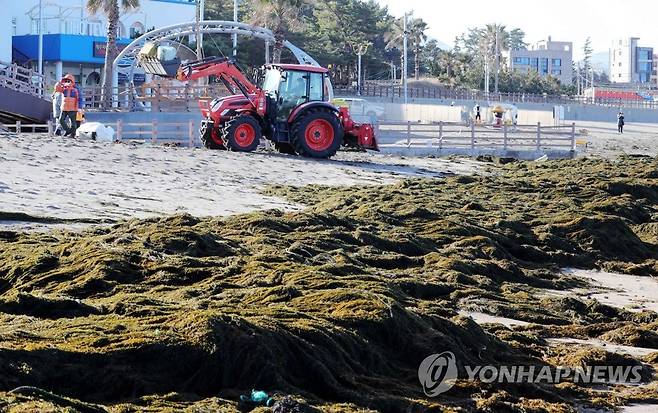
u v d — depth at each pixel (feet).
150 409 26.94
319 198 84.48
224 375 29.37
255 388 29.43
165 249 49.14
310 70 117.19
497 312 49.70
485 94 382.83
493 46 523.29
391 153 141.90
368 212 73.67
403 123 147.02
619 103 410.72
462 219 74.79
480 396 33.63
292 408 27.53
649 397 36.37
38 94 174.91
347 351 33.19
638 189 104.73
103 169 89.20
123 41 256.11
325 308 37.42
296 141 115.14
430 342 36.01
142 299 37.32
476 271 59.93
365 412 29.07
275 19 228.22
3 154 91.45
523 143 159.43
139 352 29.04
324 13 415.23
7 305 35.47
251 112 117.60
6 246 49.14
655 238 80.59
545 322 49.16
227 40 302.86
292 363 30.71
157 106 175.73
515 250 69.97
